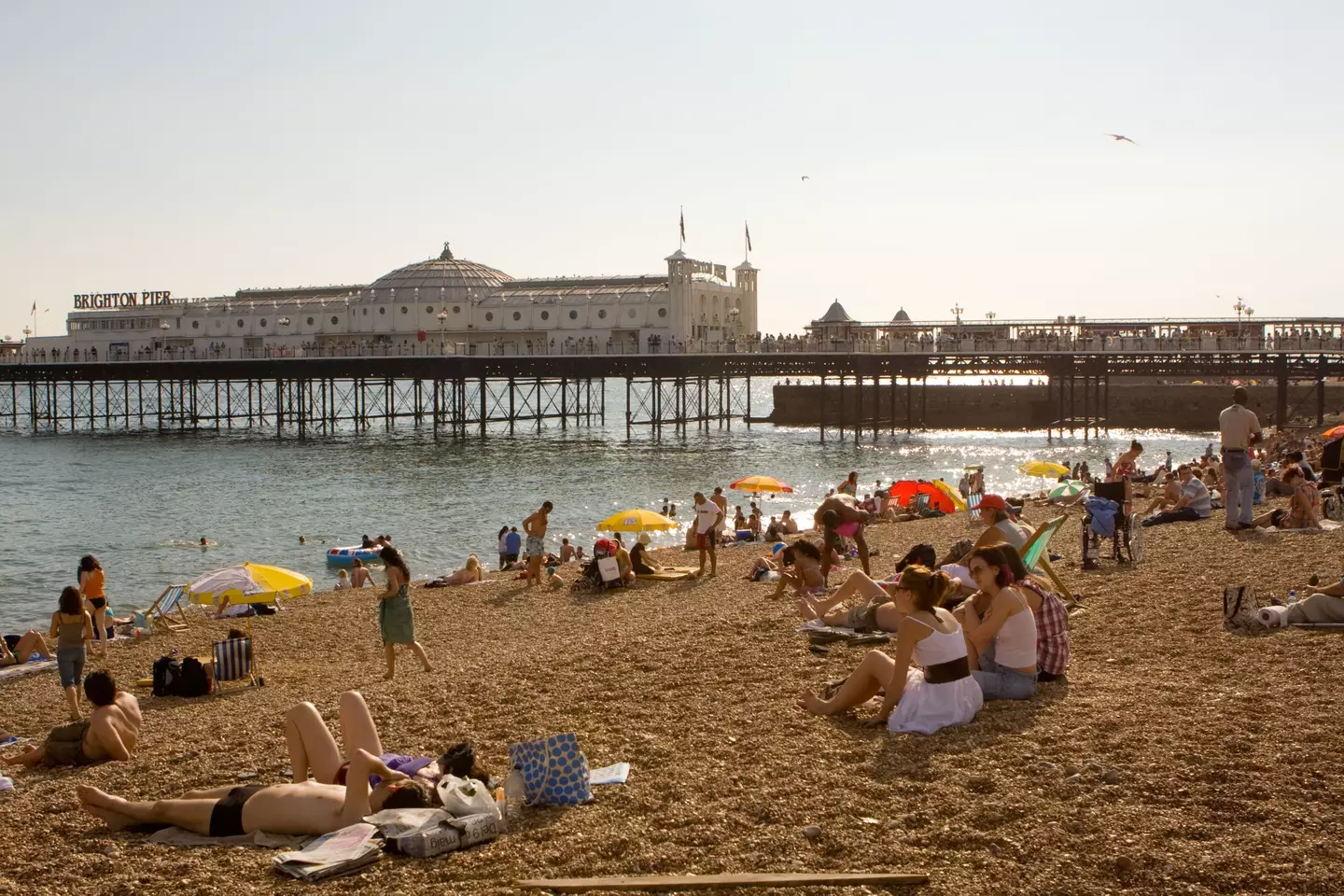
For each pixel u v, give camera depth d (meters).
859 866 6.97
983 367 82.81
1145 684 10.34
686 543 30.97
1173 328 74.06
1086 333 75.38
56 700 17.05
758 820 7.77
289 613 23.39
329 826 7.97
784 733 9.60
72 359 101.56
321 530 41.53
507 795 8.29
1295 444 48.09
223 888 7.16
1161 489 30.34
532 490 52.81
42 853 8.04
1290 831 6.99
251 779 9.90
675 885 6.79
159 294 117.25
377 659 18.44
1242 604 12.66
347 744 8.95
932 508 34.75
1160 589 15.08
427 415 118.06
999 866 6.82
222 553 36.97
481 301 103.44
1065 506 30.55
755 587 21.70
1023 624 10.03
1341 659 10.77
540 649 15.19
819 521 20.14
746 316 107.25
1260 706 9.37
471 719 11.16
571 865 7.24
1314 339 69.25
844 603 16.52
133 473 62.41
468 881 7.11
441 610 22.44
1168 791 7.67
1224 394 92.31
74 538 40.25
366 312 104.81
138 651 20.42
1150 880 6.54
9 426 110.38
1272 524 20.55
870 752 8.88
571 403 145.12
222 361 91.25
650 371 87.31
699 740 9.67
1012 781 8.03
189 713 14.71
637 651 13.44
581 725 10.54
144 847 7.99
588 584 23.20
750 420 98.56
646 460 66.88
